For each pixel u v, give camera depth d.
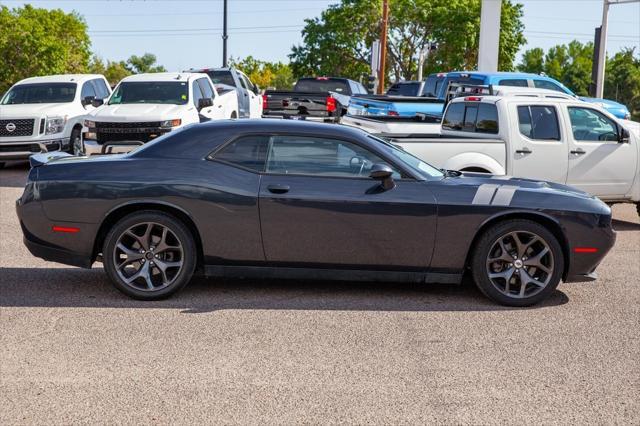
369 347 5.20
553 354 5.11
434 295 6.66
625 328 5.75
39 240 6.35
